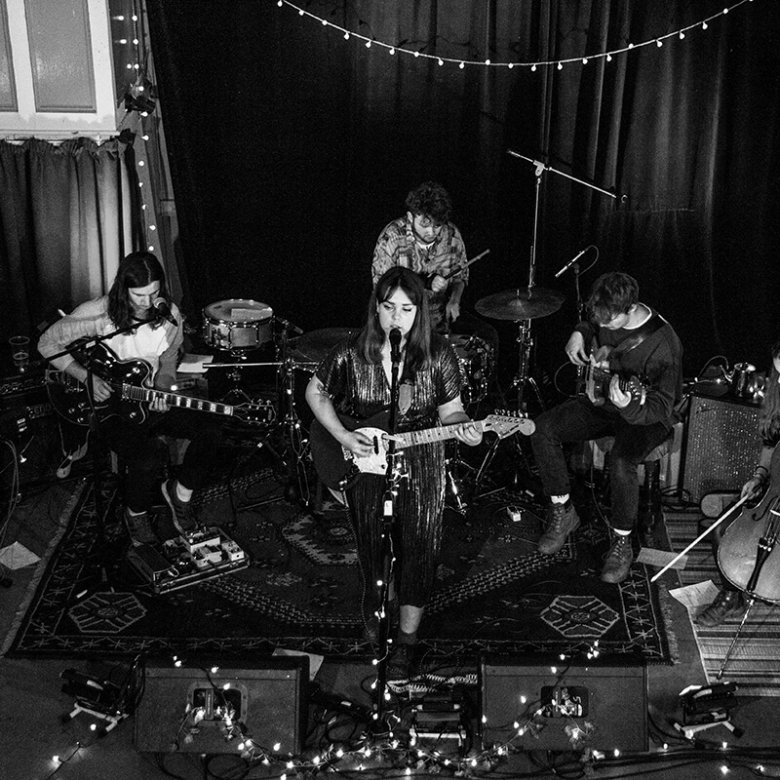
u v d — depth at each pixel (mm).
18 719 3961
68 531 5078
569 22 5871
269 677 3701
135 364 4676
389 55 5969
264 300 6527
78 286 5809
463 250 5598
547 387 6301
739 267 6359
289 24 5926
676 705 4055
